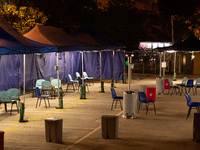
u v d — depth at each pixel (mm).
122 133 10039
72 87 23828
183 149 8359
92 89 22766
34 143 9055
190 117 12633
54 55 23016
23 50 11711
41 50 13141
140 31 42312
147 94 16344
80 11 29562
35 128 10984
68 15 29094
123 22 38750
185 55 38469
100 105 15773
